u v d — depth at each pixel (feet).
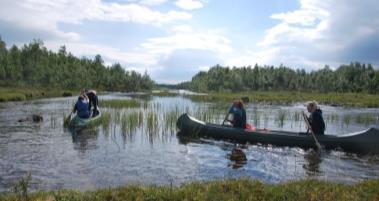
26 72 250.16
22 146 44.19
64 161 36.63
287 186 23.94
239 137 48.83
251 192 22.41
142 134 54.13
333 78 338.75
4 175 30.96
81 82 284.41
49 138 49.98
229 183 24.22
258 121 74.95
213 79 384.88
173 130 57.72
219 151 43.14
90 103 65.87
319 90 330.75
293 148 45.24
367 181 25.80
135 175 31.71
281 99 177.58
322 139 44.27
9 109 91.09
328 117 83.97
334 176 32.53
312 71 393.91
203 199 20.75
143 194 21.66
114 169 33.73
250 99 174.60
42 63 271.08
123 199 20.86
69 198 20.72
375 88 293.02
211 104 123.24
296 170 34.53
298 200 21.02
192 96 202.69
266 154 41.81
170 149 43.83
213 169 34.37
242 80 357.20
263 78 351.67
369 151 42.16
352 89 319.27
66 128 58.70
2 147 43.37
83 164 35.45
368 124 72.95
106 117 64.80
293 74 362.53
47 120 68.28
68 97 168.66
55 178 30.32
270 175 32.45
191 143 47.98
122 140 49.16
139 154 40.70
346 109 120.57
